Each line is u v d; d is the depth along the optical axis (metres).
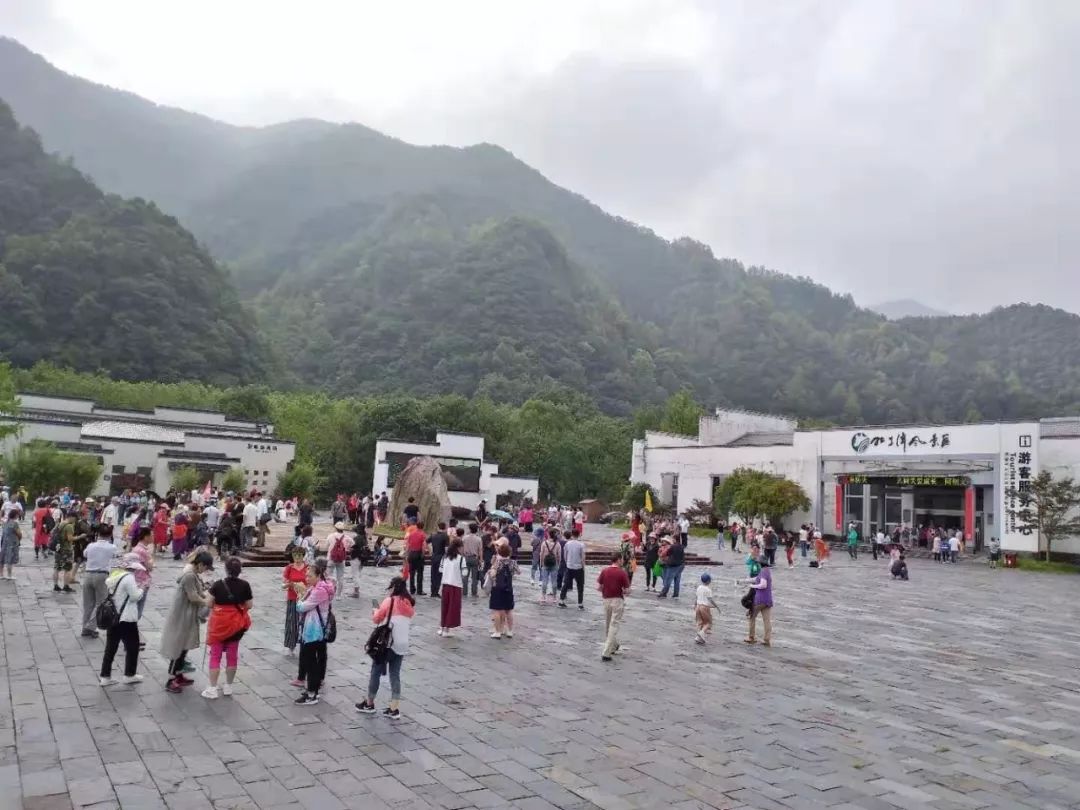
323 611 10.44
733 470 59.75
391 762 8.37
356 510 35.25
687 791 7.93
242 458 56.56
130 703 10.00
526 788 7.82
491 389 114.06
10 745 8.39
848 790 8.16
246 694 10.66
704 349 185.88
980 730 10.57
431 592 20.27
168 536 26.88
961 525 50.41
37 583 19.03
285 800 7.28
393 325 137.62
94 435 50.69
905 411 153.62
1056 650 17.06
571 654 14.27
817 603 23.31
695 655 14.69
